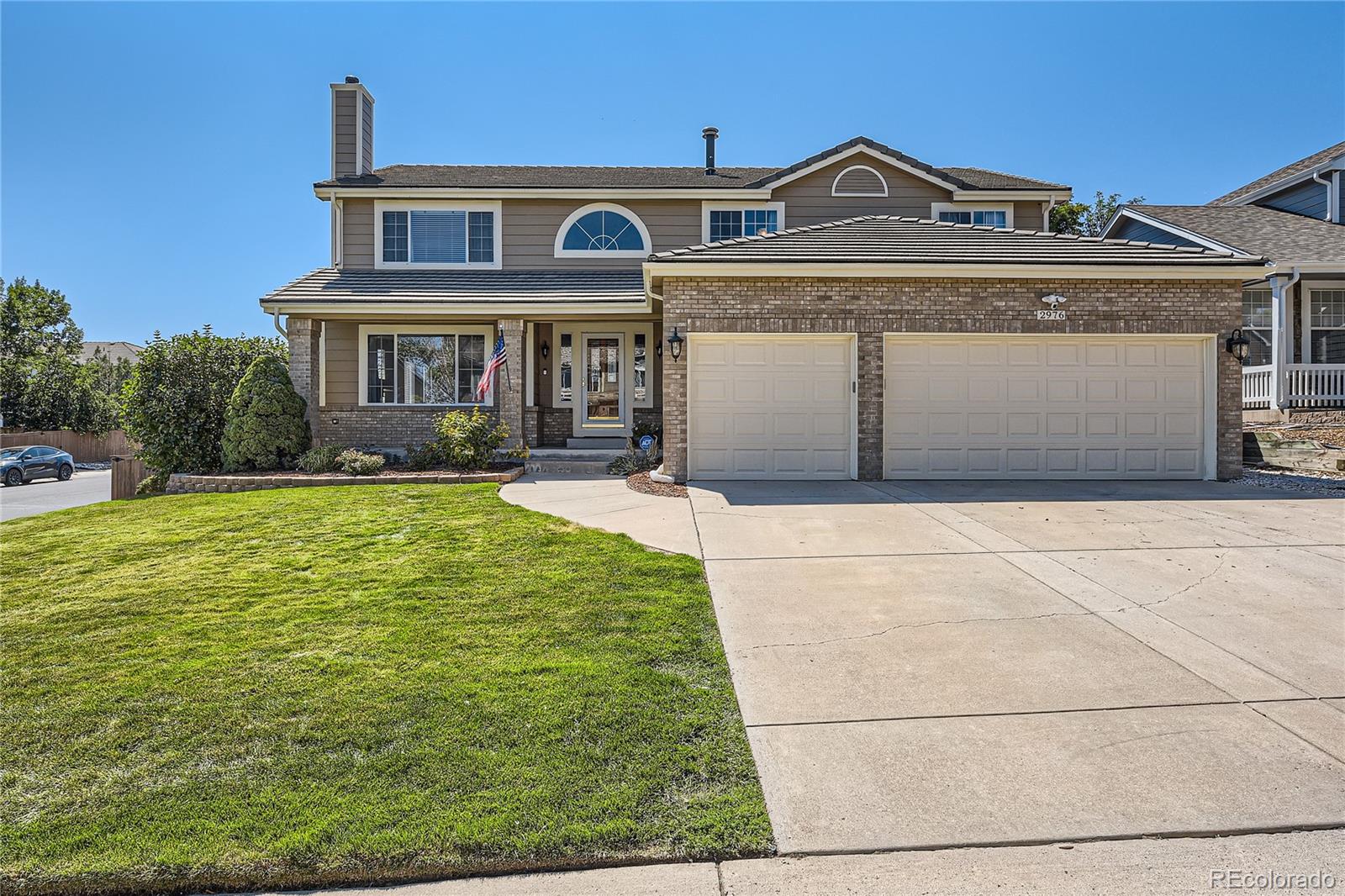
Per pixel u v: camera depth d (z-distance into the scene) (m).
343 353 17.19
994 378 11.89
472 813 3.11
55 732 3.81
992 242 12.57
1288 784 3.31
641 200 18.00
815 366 11.88
